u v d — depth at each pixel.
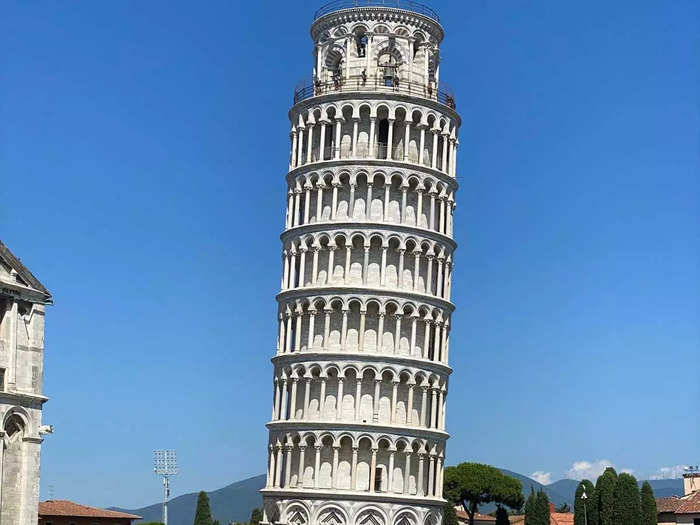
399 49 123.38
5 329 87.25
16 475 86.69
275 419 117.69
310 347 116.00
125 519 170.62
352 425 112.06
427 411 116.81
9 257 89.12
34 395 87.88
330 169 118.81
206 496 167.88
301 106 122.62
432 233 118.62
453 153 123.62
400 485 113.19
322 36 125.56
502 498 195.75
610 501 145.88
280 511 113.31
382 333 114.81
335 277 117.38
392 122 119.25
